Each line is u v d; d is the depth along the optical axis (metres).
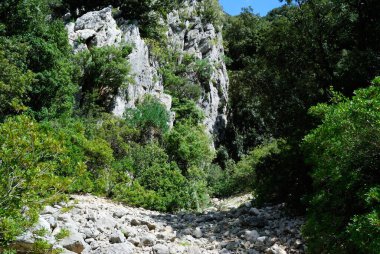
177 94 33.38
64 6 30.97
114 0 32.66
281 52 14.21
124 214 8.77
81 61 21.89
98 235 6.30
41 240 4.36
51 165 4.43
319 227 4.88
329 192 5.15
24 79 14.65
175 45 40.16
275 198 10.36
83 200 9.88
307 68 13.89
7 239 3.94
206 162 25.20
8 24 18.45
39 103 17.33
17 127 4.26
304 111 12.73
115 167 13.98
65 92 18.47
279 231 7.51
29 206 4.19
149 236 6.54
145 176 14.75
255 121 38.91
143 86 27.05
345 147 4.42
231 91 42.94
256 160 24.12
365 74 11.27
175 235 7.51
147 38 32.34
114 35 26.39
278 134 15.18
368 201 3.98
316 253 5.16
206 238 7.76
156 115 21.67
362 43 12.78
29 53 17.66
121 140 16.64
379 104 4.12
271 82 14.87
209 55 42.22
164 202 13.09
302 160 9.41
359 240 3.86
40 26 19.09
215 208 15.71
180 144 20.52
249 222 8.52
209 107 37.88
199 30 43.81
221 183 25.59
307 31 13.38
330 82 12.84
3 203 4.04
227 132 40.66
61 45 20.09
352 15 12.92
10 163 4.03
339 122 4.48
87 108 20.36
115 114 22.72
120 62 23.14
